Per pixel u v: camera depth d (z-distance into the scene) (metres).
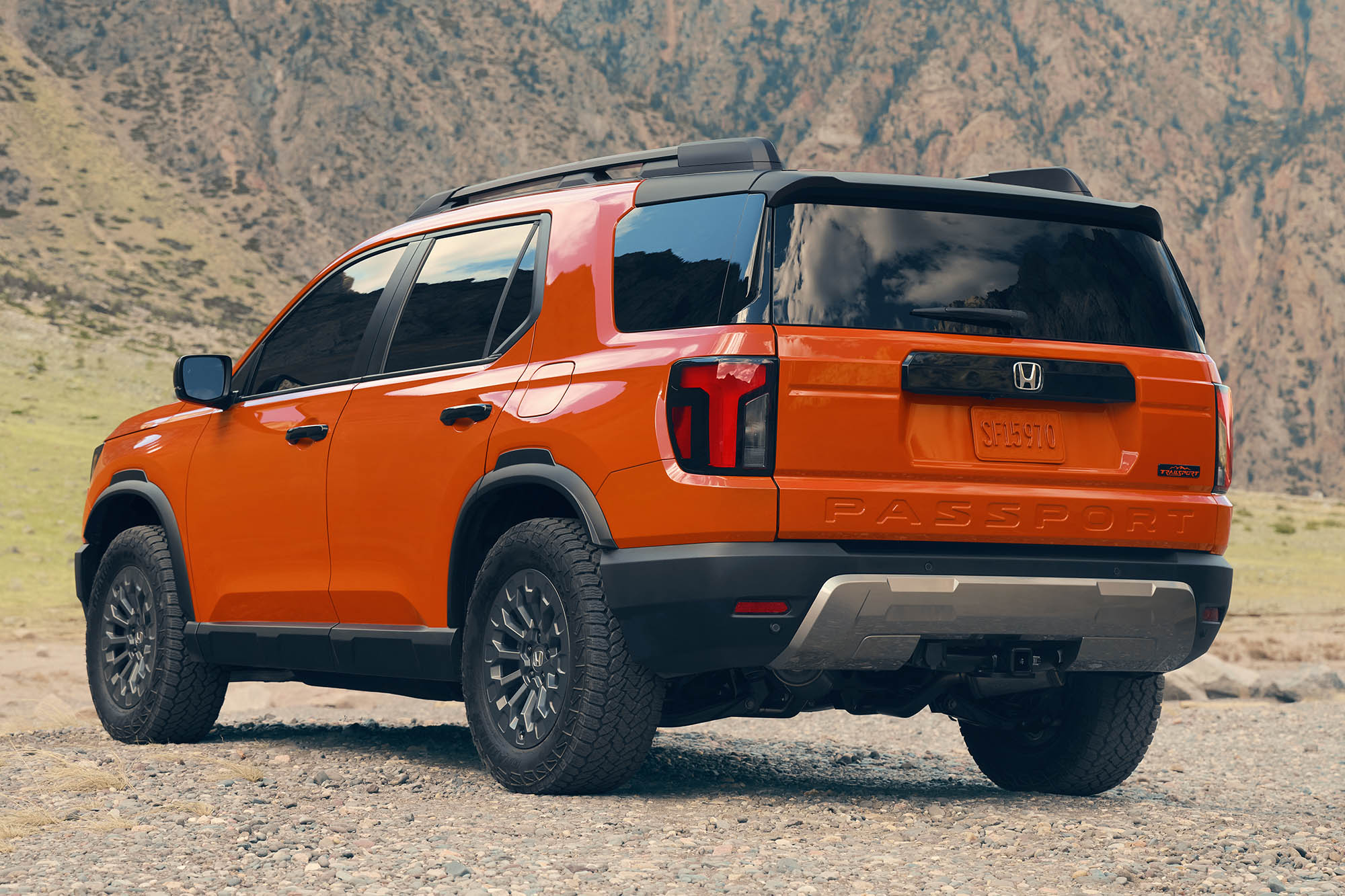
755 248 5.01
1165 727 10.64
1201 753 8.85
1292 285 172.50
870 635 4.90
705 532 4.82
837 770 7.20
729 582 4.78
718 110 195.25
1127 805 5.98
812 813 5.36
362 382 6.29
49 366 65.25
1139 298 5.55
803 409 4.87
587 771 5.23
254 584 6.66
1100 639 5.24
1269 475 161.38
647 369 5.04
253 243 122.88
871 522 4.89
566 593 5.21
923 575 4.92
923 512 4.96
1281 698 13.80
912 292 5.12
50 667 14.73
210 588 6.92
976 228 5.31
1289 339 169.62
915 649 5.03
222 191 129.88
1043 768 6.29
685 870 4.19
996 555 5.06
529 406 5.42
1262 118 191.75
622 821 4.93
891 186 5.14
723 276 5.05
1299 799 6.65
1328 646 21.72
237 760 6.55
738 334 4.90
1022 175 5.82
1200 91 192.75
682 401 4.91
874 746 8.87
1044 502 5.13
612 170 5.79
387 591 5.98
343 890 3.89
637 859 4.33
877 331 5.02
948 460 5.07
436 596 5.75
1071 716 6.13
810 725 10.31
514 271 5.82
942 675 5.56
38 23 144.25
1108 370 5.32
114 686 7.39
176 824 4.80
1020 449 5.19
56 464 38.09
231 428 6.86
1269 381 168.12
